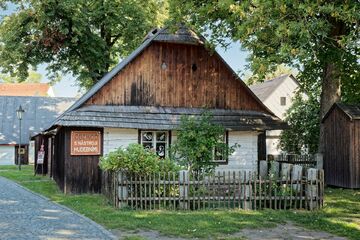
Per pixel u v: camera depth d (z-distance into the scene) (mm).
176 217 12047
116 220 11578
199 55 21594
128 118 19266
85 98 19797
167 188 13469
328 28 15586
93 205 14336
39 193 17906
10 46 31438
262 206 13672
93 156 18500
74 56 34094
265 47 15836
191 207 13414
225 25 19953
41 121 47281
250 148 21594
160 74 20812
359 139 19562
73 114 18422
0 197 16359
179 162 15477
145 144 19859
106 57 34250
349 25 17203
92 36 32625
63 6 29656
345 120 19703
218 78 21844
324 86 20984
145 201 13289
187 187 13344
